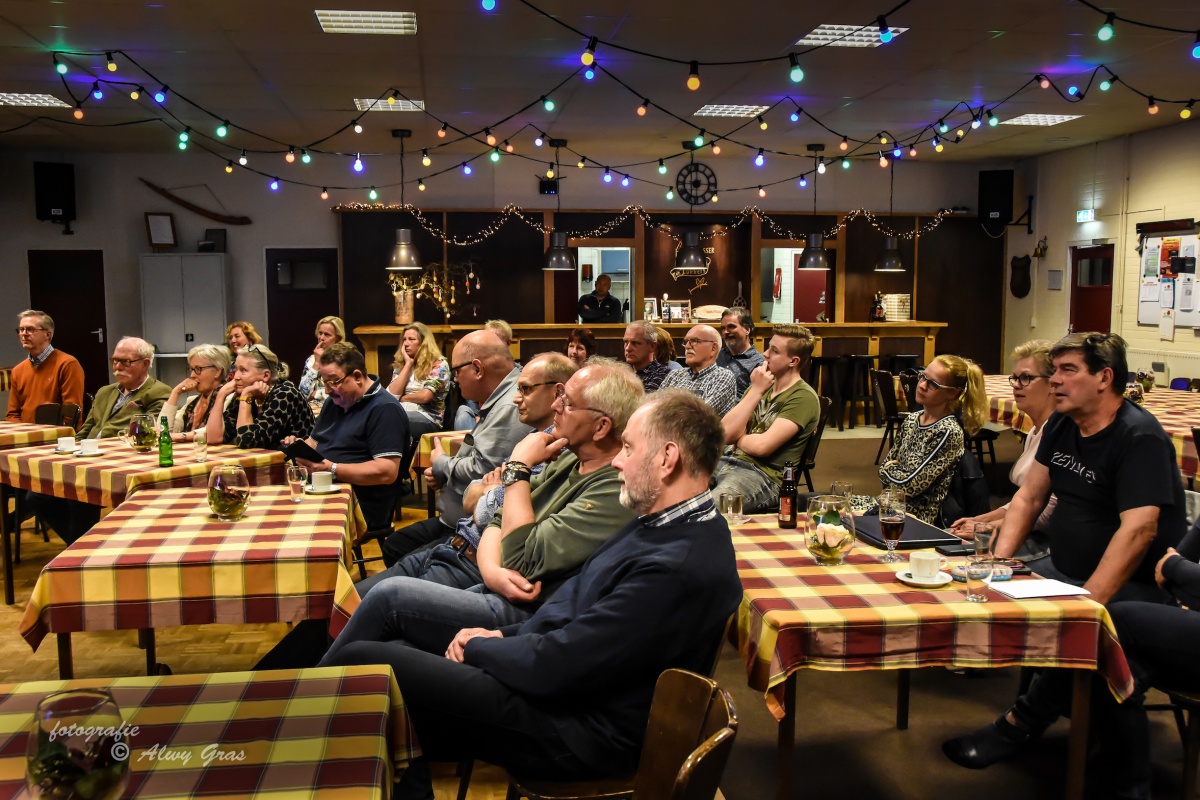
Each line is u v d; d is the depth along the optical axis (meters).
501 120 9.32
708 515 1.90
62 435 4.86
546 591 2.28
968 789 2.61
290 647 3.10
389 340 10.10
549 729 1.84
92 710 1.13
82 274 10.95
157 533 2.83
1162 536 2.62
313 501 3.28
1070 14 5.99
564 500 2.38
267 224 11.34
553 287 11.77
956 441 3.55
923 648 2.11
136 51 6.77
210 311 10.95
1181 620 2.29
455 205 11.60
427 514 5.95
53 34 6.32
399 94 8.16
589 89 8.05
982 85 8.02
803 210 12.20
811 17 6.04
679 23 6.15
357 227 11.36
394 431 4.02
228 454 4.08
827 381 10.87
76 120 9.09
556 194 11.73
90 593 2.53
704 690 1.48
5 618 4.20
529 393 2.88
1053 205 11.81
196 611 2.57
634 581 1.81
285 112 8.88
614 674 1.81
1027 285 12.29
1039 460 2.93
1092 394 2.67
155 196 11.05
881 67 7.38
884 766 2.75
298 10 5.80
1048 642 2.15
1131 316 10.45
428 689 1.87
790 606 2.15
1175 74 7.68
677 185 11.98
